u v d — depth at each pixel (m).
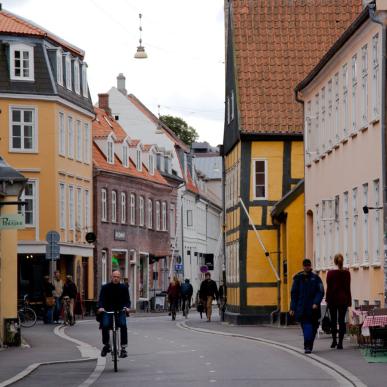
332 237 47.59
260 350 34.91
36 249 76.31
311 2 64.50
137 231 96.44
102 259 87.56
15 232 39.22
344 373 25.69
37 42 77.56
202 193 131.25
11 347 38.25
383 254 37.38
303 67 62.28
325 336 39.69
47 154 77.38
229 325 58.78
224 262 68.44
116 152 93.81
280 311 57.44
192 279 123.25
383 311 30.09
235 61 62.38
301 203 55.19
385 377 24.61
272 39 63.16
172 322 63.94
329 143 48.38
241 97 61.31
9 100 76.50
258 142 60.56
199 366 28.84
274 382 24.02
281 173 60.41
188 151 127.12
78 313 67.19
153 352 35.12
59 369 29.09
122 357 29.58
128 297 29.34
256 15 63.94
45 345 39.47
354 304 43.09
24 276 76.25
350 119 43.78
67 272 79.69
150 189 100.88
